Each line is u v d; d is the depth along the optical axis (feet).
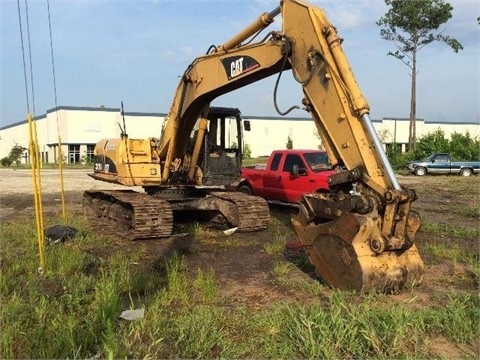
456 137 150.41
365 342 15.74
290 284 23.02
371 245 20.74
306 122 258.16
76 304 19.21
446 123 263.29
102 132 216.54
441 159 122.72
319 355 15.05
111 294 18.57
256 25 28.48
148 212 34.45
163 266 27.02
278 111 25.55
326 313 17.88
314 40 23.77
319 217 23.24
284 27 25.55
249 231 37.45
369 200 21.11
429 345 16.16
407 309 18.13
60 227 34.12
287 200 46.93
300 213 23.94
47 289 20.85
